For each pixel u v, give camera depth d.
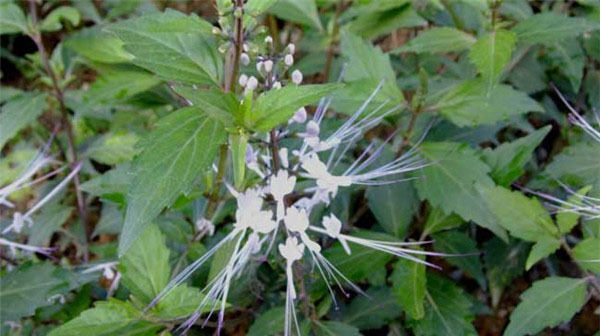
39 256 0.65
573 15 0.61
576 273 0.56
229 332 0.54
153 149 0.33
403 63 0.64
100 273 0.52
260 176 0.40
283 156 0.38
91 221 0.70
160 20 0.36
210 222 0.46
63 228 0.68
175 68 0.36
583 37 0.58
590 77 0.61
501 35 0.48
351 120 0.43
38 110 0.58
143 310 0.40
